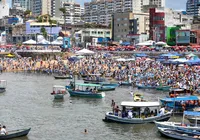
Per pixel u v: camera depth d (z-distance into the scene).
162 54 162.50
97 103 88.06
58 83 123.94
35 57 182.62
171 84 110.31
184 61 132.62
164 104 75.12
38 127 65.38
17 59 173.75
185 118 65.25
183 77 113.75
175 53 160.62
